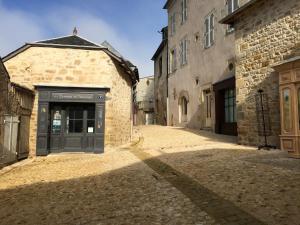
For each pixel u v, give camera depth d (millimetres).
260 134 7785
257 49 8070
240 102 8695
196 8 14969
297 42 6754
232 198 3521
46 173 6273
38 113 9445
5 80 7227
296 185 3738
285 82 6652
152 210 3367
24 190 4797
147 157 7328
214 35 12750
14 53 9555
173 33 18891
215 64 12625
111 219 3189
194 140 10148
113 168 6328
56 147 9773
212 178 4539
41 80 9586
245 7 8203
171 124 18953
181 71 17062
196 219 2961
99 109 9805
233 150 7164
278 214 2900
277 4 7402
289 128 6523
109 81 9938
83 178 5500
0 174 6344
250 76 8305
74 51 9859
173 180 4680
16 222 3311
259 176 4367
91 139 9906
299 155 6191
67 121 9914
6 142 7461
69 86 9594
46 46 9734
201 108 14031
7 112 7504
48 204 3936
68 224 3137
